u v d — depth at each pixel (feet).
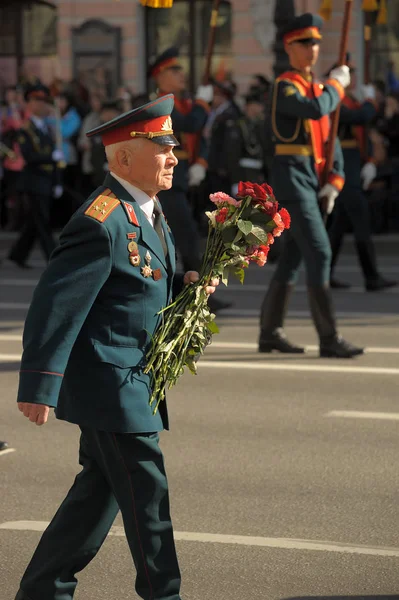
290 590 40.22
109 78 203.21
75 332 33.40
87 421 34.09
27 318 33.60
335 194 79.87
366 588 40.34
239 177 141.08
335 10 188.85
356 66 189.88
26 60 206.90
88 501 35.32
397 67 190.29
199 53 201.98
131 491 34.22
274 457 56.34
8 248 154.20
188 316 35.53
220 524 46.85
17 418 64.95
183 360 35.78
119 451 34.24
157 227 35.60
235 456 56.49
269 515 47.91
